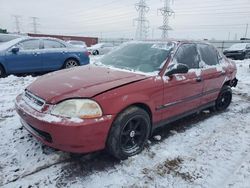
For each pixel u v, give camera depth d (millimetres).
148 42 4074
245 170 2895
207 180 2699
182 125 4152
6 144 3197
